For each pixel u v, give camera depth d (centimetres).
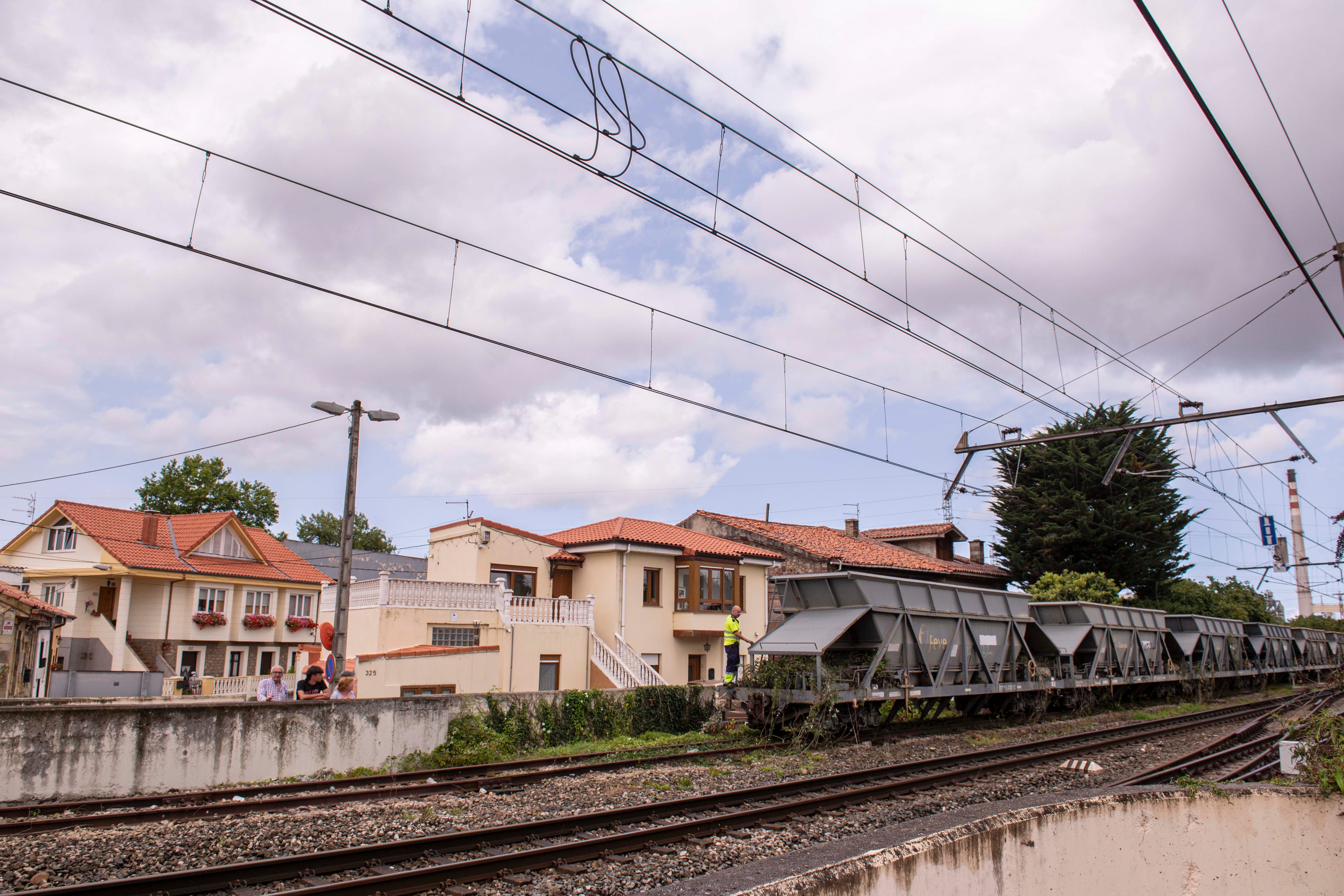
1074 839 553
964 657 2059
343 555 1889
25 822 873
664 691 2019
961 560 4806
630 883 709
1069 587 3684
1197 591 4144
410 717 1477
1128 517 3794
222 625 3394
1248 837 611
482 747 1502
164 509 5097
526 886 701
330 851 756
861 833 870
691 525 3994
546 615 2614
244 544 3678
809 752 1577
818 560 3403
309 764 1316
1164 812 603
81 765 1080
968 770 1264
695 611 3062
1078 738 1772
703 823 883
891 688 1820
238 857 775
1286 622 5972
